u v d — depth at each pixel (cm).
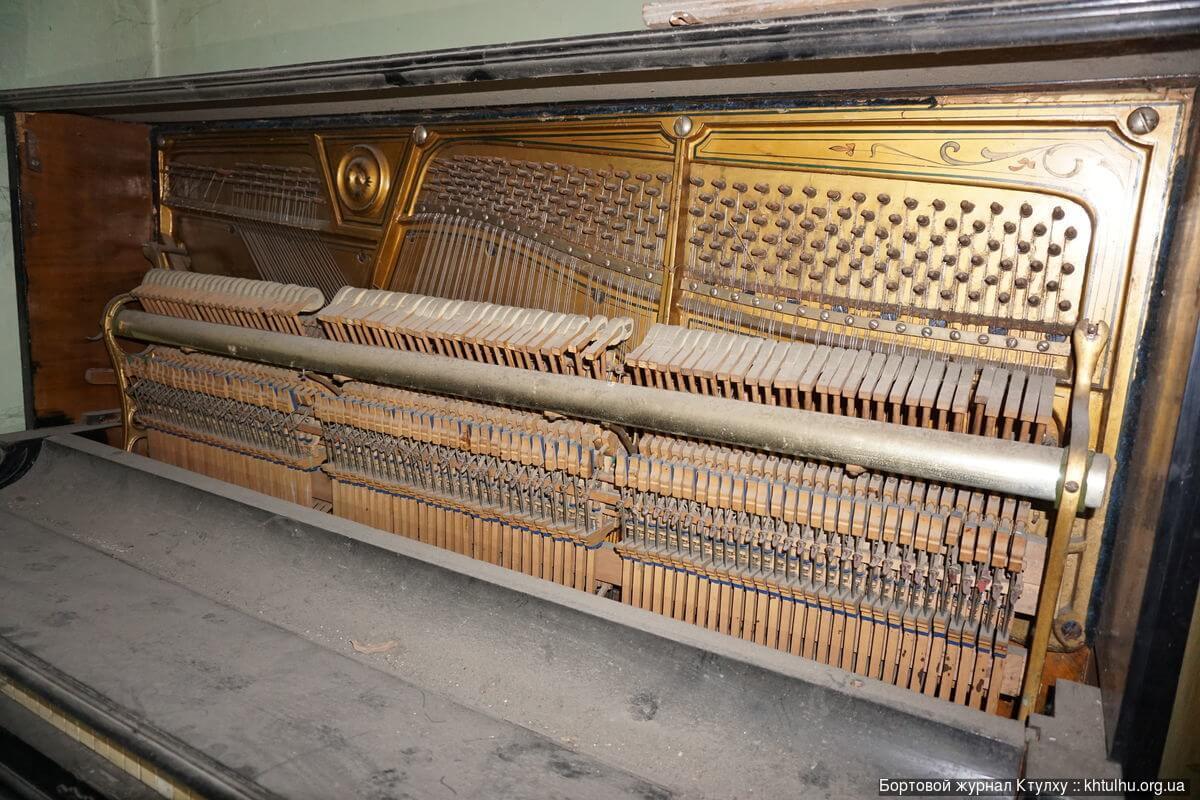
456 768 149
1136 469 156
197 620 198
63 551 235
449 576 195
